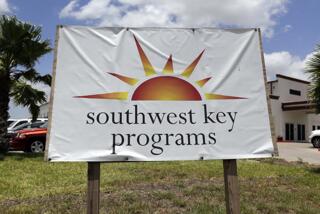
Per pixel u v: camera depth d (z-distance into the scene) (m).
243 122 4.55
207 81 4.57
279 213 6.03
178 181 8.41
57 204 6.29
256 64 4.69
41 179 8.59
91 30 4.48
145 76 4.48
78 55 4.42
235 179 4.46
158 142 4.37
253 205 6.33
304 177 9.38
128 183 8.13
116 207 6.08
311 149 21.36
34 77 15.65
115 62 4.45
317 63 11.27
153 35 4.57
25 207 6.07
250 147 4.52
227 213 4.45
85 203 6.37
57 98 4.31
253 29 4.76
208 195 6.98
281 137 34.12
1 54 14.47
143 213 5.86
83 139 4.27
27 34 14.43
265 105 4.62
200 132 4.45
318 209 6.29
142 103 4.42
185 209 6.08
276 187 8.09
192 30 4.64
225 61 4.64
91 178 4.22
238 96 4.59
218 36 4.68
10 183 8.07
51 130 4.24
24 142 15.33
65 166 10.61
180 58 4.57
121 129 4.34
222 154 4.45
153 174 9.34
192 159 4.38
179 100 4.48
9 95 15.15
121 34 4.52
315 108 11.71
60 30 4.45
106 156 4.25
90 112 4.33
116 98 4.39
